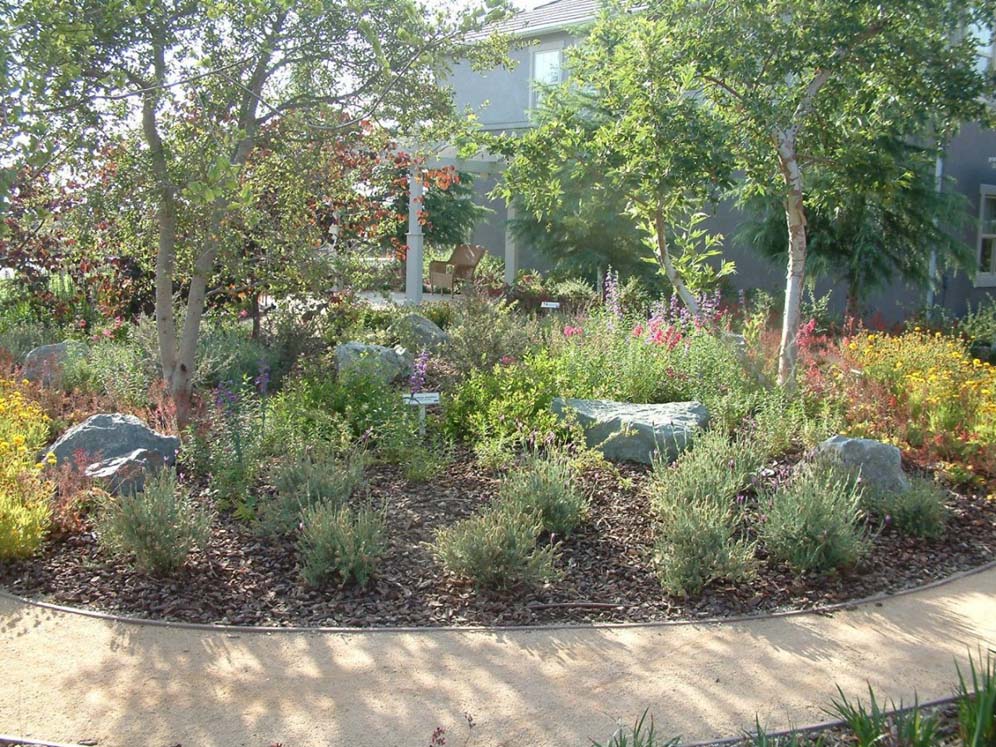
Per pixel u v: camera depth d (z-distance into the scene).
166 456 6.54
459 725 3.67
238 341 10.07
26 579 4.96
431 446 7.39
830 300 16.42
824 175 11.14
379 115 7.71
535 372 8.40
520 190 9.63
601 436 7.25
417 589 4.98
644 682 4.05
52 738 3.52
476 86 21.70
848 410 7.98
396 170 9.83
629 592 5.02
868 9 7.96
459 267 22.58
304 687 3.96
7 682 3.95
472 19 7.13
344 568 4.90
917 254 14.22
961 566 5.58
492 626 4.61
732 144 8.26
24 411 7.14
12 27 4.92
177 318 10.26
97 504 5.66
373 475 6.76
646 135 8.19
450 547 5.09
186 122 7.12
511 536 5.07
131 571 5.06
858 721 3.31
